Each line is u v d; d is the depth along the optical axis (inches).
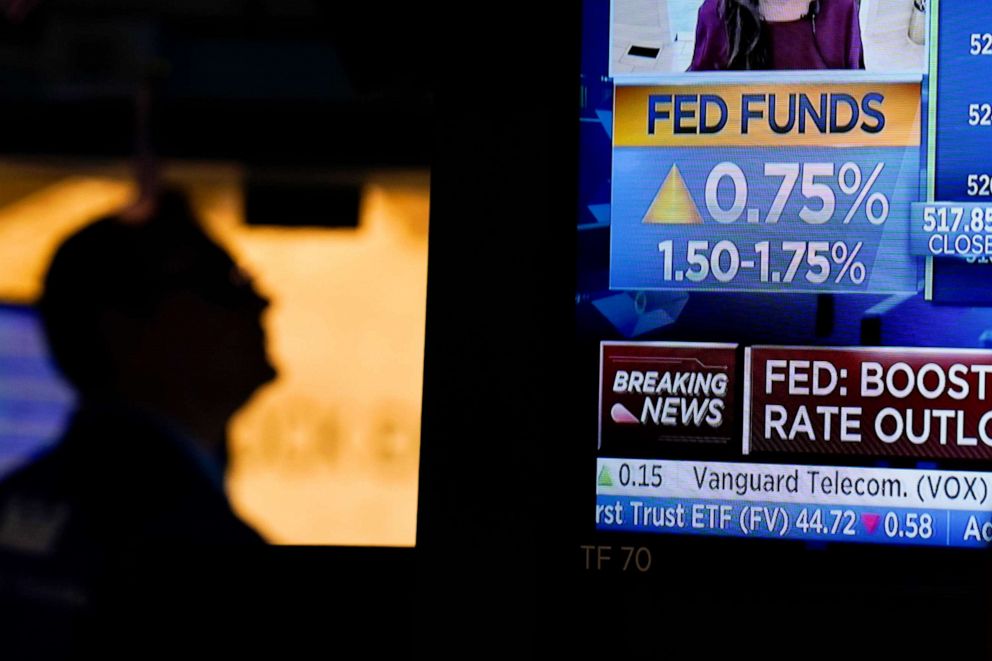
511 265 63.2
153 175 140.0
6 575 79.3
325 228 145.5
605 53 62.8
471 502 63.3
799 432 61.5
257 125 140.1
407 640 67.2
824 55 62.0
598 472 62.0
